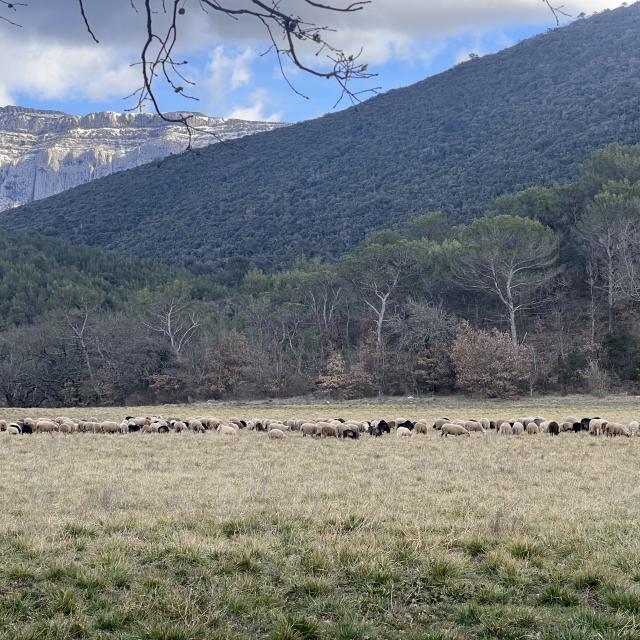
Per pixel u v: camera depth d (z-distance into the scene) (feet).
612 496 45.50
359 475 55.67
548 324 234.17
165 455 71.56
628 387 194.59
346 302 260.21
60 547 31.63
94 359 252.01
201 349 241.35
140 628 24.64
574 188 257.34
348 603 26.48
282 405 205.16
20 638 23.52
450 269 237.86
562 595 26.73
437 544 31.53
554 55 582.35
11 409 192.54
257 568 29.45
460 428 92.02
